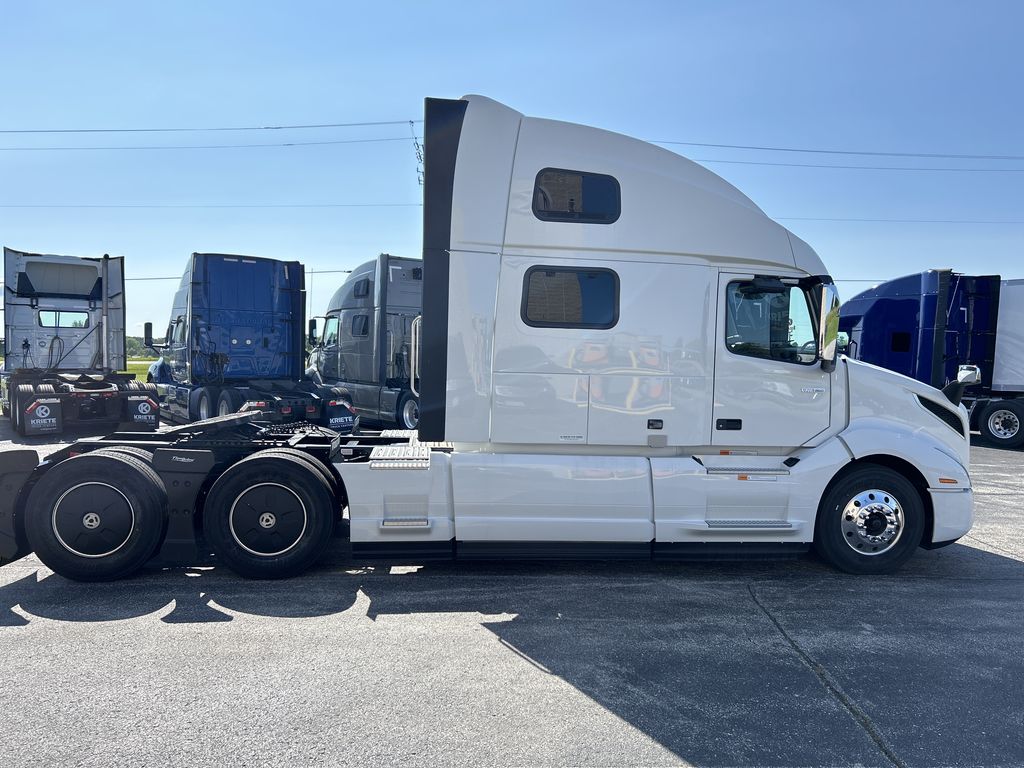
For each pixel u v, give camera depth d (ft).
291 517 16.75
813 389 17.66
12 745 9.57
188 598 15.62
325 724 10.26
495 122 16.75
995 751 9.91
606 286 17.04
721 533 16.98
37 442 39.86
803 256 17.76
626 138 17.34
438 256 16.67
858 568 17.76
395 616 14.73
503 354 16.80
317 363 53.31
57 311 45.09
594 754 9.62
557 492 16.78
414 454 17.35
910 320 43.47
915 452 17.48
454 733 10.08
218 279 42.06
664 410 17.19
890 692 11.63
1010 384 43.09
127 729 10.02
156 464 16.79
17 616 14.43
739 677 12.10
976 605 15.80
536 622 14.51
